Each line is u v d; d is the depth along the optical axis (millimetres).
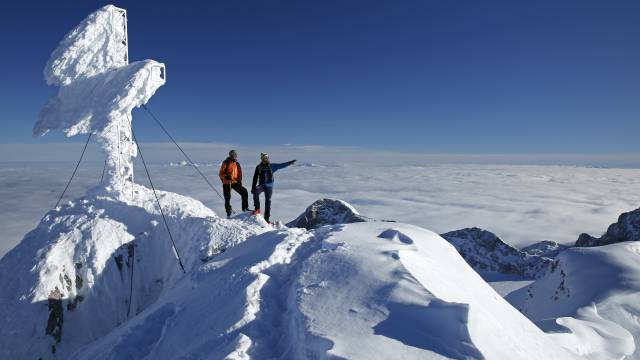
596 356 6012
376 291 4938
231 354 4133
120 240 9812
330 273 5547
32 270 8781
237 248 8031
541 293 11461
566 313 8992
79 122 10211
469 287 6125
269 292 5605
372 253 5996
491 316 5117
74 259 9266
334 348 3812
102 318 8984
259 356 4297
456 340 4031
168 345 5141
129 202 11016
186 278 7301
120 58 11523
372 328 4242
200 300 5863
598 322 7348
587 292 9164
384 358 3742
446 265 6555
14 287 8703
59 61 10625
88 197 11102
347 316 4516
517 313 6168
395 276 5234
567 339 5961
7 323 8180
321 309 4711
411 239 6863
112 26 11266
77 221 10094
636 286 8609
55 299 8570
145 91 10000
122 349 5469
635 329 7324
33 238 10000
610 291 8703
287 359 4266
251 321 4844
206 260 9055
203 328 5086
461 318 4199
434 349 3955
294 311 4867
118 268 9547
